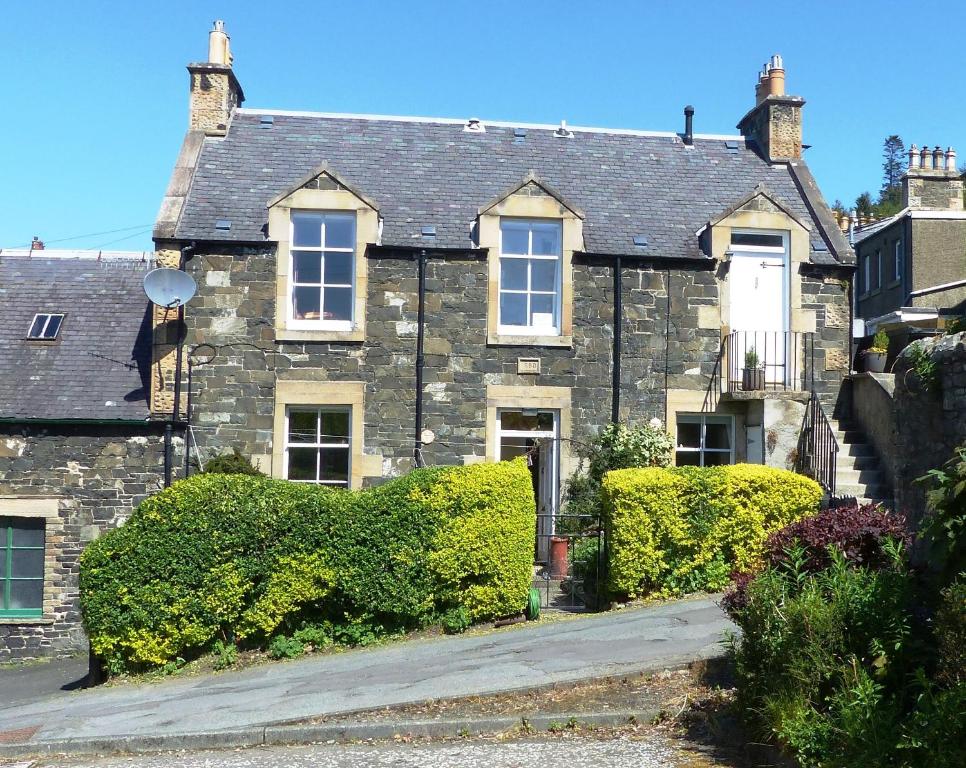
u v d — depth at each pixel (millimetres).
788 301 17906
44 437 16391
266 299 16828
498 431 17281
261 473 15820
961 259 31781
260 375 16734
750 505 13375
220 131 18859
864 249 36219
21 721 10094
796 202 19312
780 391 17109
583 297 17391
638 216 18422
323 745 8414
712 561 13398
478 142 19656
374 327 16953
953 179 33125
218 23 19062
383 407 16891
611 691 8922
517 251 17562
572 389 17266
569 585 14664
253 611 12250
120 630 12039
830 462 15547
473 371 17109
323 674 10828
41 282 19594
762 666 7430
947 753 5602
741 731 7613
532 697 8953
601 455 16719
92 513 16328
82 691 11859
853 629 7082
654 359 17469
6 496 16203
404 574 12500
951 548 6723
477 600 12867
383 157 18953
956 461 7566
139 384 17188
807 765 6418
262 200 17641
